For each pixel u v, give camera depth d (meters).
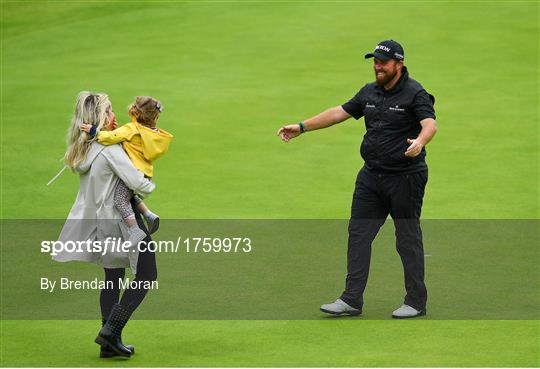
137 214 25.47
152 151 25.06
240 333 27.33
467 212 41.41
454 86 61.19
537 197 43.41
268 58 67.81
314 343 26.31
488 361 24.33
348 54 68.31
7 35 76.44
